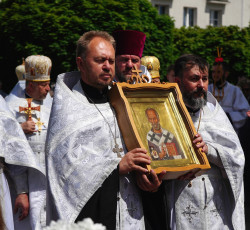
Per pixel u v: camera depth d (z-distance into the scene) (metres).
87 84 3.03
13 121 3.53
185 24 17.92
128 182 2.94
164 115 3.08
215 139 3.47
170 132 3.03
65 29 10.27
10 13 10.77
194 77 3.40
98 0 10.65
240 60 13.50
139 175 2.84
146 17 11.21
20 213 4.08
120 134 2.97
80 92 3.03
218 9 18.48
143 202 3.05
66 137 2.88
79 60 3.01
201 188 3.40
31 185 4.02
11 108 4.52
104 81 2.96
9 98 4.63
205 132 3.48
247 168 6.97
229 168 3.35
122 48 3.96
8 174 3.53
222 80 6.86
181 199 3.39
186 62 3.44
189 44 13.84
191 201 3.39
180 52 13.74
